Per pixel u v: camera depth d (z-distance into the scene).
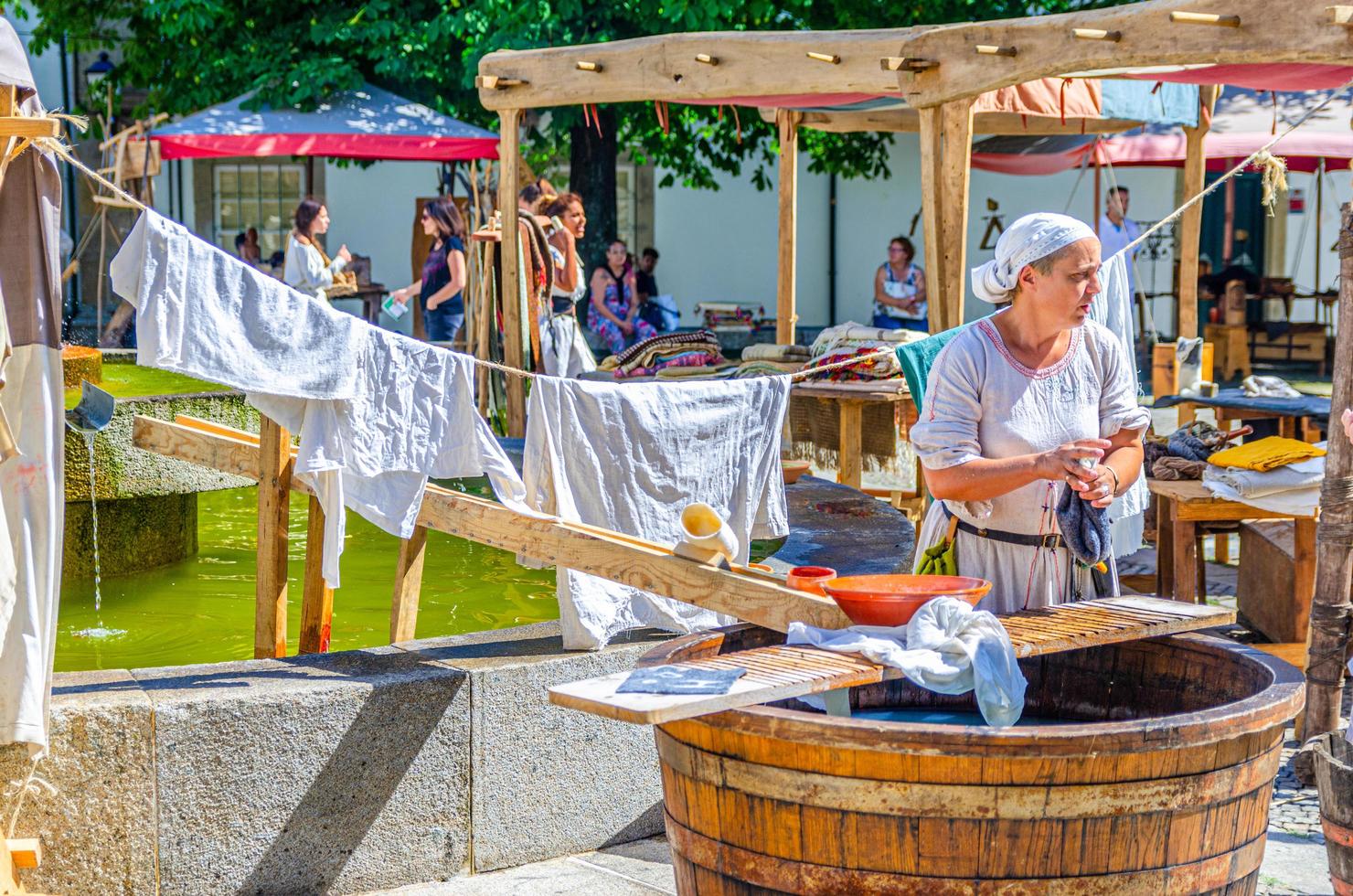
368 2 15.11
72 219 17.58
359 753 3.65
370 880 3.71
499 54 8.34
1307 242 18.97
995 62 5.31
